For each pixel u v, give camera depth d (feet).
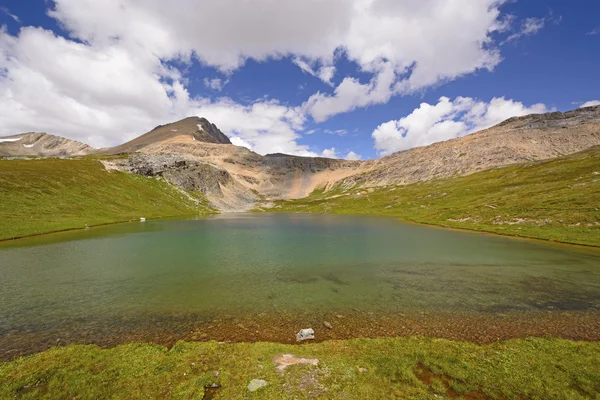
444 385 43.21
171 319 67.56
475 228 243.40
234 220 379.55
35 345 55.01
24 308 73.26
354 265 121.39
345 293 86.53
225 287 91.30
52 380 42.96
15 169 310.45
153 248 156.15
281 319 68.08
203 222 328.29
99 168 439.22
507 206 278.67
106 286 91.15
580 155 520.42
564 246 163.32
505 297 83.15
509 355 50.83
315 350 52.70
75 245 162.30
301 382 43.27
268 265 120.37
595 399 39.29
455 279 101.60
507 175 530.68
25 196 261.85
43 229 205.77
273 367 47.09
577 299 81.51
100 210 309.63
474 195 440.86
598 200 220.02
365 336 59.82
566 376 44.57
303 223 335.67
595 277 103.65
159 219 342.85
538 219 220.84
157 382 42.98
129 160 561.43
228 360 48.88
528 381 43.47
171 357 49.67
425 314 71.26
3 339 57.21
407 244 174.29
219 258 132.98
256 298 81.87
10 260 125.29
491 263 124.77
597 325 64.95
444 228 263.90
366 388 42.04
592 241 163.94
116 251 146.61
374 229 263.90
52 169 356.38
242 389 41.60
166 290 87.81
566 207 225.76
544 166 513.04
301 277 103.40
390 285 94.68
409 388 42.11
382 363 48.32
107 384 42.39
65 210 272.92
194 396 39.88
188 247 160.56
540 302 79.25
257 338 58.80
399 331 61.98
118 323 65.16
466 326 64.59
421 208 457.68
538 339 56.80
